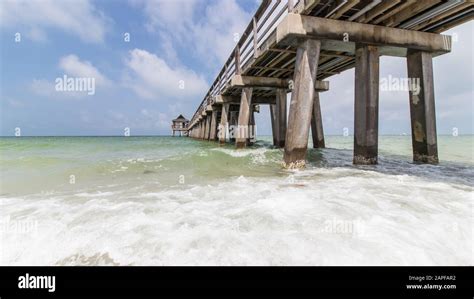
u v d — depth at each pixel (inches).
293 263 74.9
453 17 255.8
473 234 96.6
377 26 268.7
